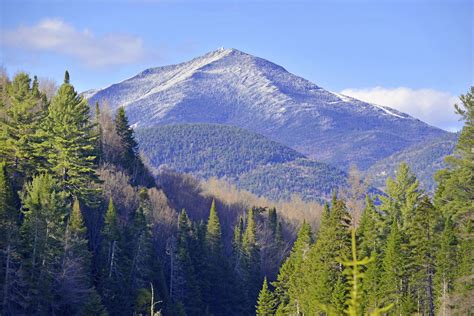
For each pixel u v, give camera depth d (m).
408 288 66.50
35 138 95.94
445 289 61.03
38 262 77.56
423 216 65.12
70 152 95.44
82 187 96.25
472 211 65.00
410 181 83.56
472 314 58.25
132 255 97.88
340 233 70.62
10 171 93.88
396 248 66.06
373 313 19.62
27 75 110.81
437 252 63.62
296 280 82.62
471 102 66.38
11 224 73.62
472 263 60.62
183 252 110.81
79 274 81.31
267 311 89.62
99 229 105.75
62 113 96.81
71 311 82.25
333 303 65.62
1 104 104.56
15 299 74.12
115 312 88.69
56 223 79.81
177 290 108.94
